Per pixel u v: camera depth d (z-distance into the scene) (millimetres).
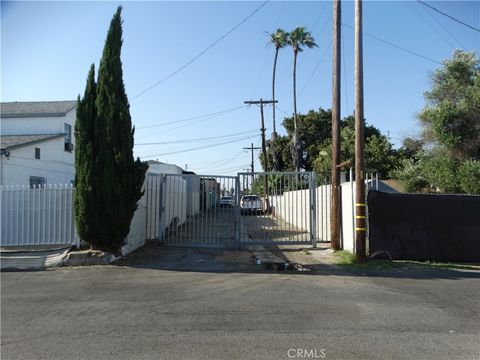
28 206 12672
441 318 6867
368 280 10047
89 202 11594
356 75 12477
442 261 12867
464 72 22016
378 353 5348
